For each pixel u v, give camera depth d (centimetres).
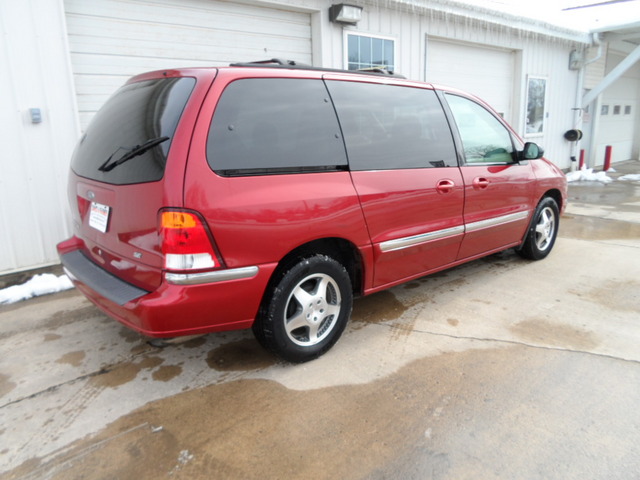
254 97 251
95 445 215
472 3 779
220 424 229
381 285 320
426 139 338
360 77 308
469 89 895
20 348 307
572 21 1049
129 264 246
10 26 393
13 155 412
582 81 1173
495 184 387
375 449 211
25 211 427
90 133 291
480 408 239
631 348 299
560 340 311
